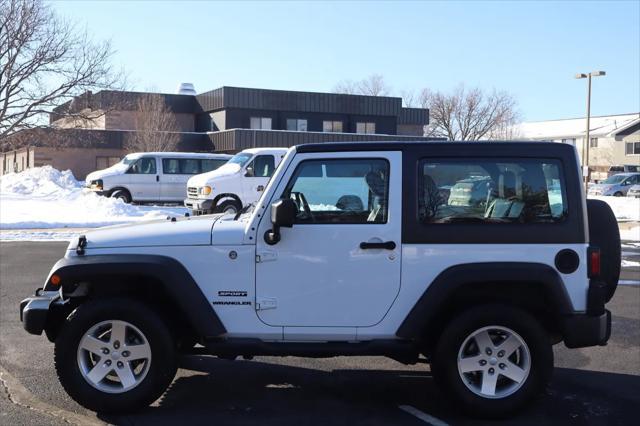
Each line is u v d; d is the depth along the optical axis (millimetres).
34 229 19016
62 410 5219
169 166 24438
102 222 20141
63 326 5148
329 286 5102
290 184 5168
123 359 5109
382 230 5094
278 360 6742
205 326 5051
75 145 37156
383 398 5637
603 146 72938
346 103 52969
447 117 65938
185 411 5250
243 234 5113
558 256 5078
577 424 5062
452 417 5199
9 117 28312
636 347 7379
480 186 5172
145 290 5402
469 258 5070
